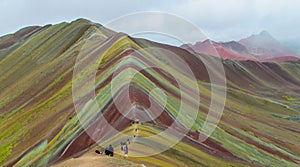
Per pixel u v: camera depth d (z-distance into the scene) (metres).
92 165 27.77
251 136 75.81
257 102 139.62
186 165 35.25
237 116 94.38
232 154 53.75
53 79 95.62
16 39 188.38
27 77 117.50
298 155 76.75
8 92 112.56
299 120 125.38
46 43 148.25
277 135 90.56
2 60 153.75
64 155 38.56
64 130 48.31
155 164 30.08
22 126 69.19
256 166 54.47
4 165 54.41
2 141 67.69
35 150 51.16
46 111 68.19
